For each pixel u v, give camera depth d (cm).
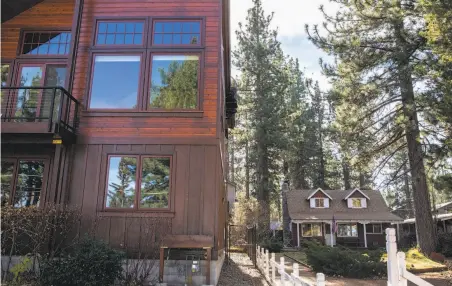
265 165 3138
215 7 997
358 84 1680
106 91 951
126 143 916
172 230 859
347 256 1154
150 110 930
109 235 862
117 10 1001
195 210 870
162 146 912
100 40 985
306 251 1318
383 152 1809
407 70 1448
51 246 809
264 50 3228
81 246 739
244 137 3183
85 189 893
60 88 859
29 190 911
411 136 1684
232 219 2702
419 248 1747
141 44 977
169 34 984
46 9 1084
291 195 3384
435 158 1255
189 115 927
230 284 932
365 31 1688
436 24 885
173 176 891
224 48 1388
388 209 3212
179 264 834
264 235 2627
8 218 771
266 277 1019
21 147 930
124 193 888
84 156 912
